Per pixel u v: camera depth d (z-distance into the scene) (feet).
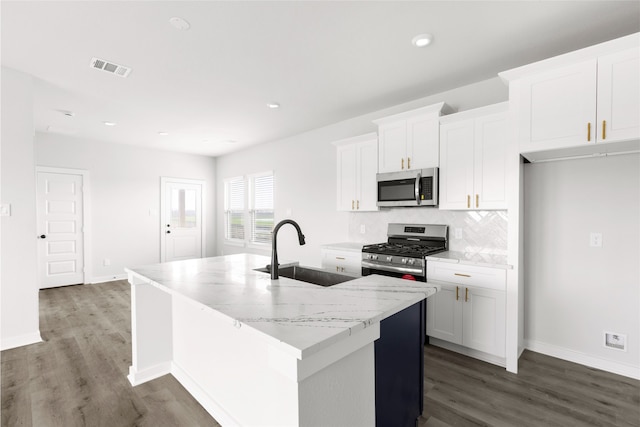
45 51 8.19
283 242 17.49
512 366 7.94
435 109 9.86
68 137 17.24
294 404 4.51
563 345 8.66
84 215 17.78
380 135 11.44
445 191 9.77
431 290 5.16
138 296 7.55
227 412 6.05
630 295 7.70
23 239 9.60
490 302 8.23
